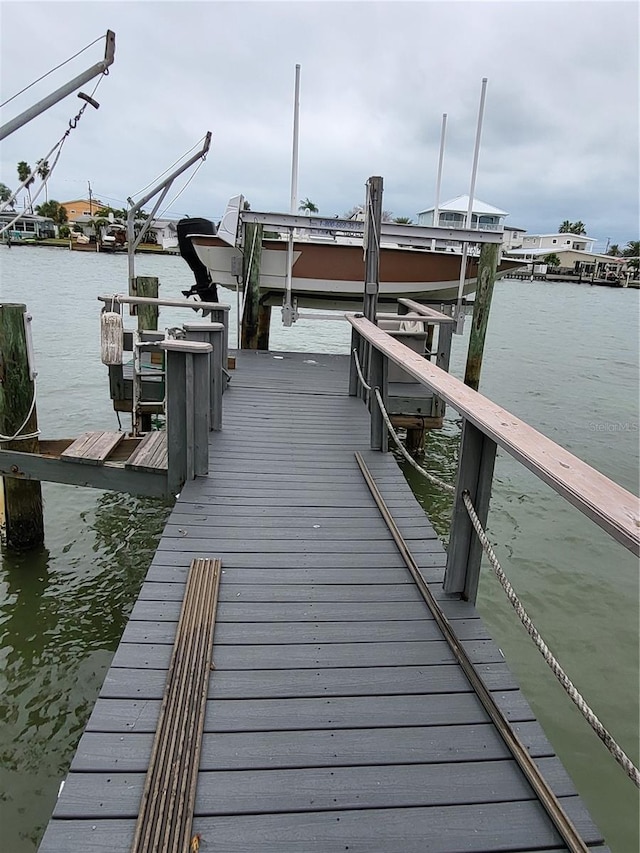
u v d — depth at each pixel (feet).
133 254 29.45
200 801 4.78
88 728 5.41
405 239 23.47
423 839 4.59
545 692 10.26
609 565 14.47
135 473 11.43
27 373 13.08
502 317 76.07
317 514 10.26
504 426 5.47
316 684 6.17
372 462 12.84
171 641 6.70
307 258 27.32
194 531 9.43
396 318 18.10
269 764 5.17
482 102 27.99
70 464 11.41
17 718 9.32
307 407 17.25
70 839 4.42
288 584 8.04
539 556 14.76
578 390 33.27
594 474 4.27
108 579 13.04
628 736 9.35
